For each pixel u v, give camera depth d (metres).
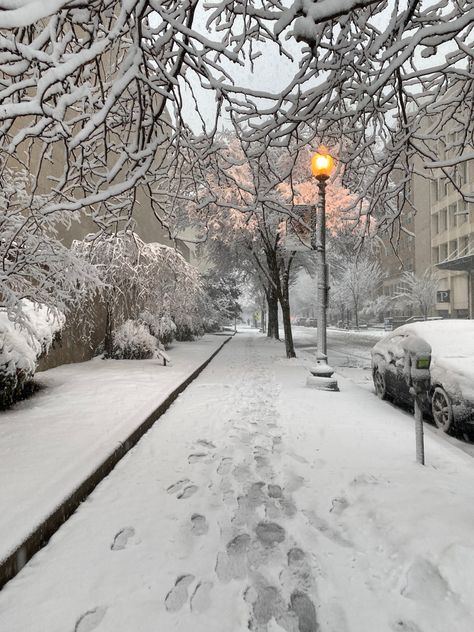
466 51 3.11
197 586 2.29
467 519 2.83
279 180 4.27
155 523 3.02
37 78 2.95
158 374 9.80
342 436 5.11
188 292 14.80
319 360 8.71
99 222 4.43
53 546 2.70
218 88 3.30
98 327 14.18
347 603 2.15
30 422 5.34
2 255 5.30
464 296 40.22
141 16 2.64
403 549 2.53
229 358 15.68
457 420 5.21
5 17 2.06
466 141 4.57
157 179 4.30
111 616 2.05
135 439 5.00
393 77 3.73
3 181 5.86
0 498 3.06
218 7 3.31
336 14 2.23
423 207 47.31
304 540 2.77
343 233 17.00
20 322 5.29
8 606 2.11
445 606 2.08
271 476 3.90
